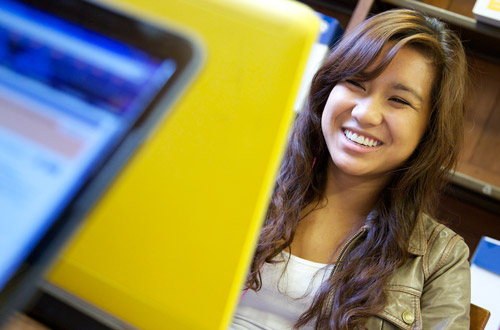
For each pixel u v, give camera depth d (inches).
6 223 13.4
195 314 17.8
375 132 46.4
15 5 15.5
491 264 63.0
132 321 18.7
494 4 64.2
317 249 52.2
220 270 17.4
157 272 18.1
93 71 14.4
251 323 49.1
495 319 62.0
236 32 17.2
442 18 68.2
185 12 17.7
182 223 17.7
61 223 13.1
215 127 17.3
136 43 14.4
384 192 51.3
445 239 51.0
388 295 47.4
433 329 46.4
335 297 46.8
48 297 19.3
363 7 68.6
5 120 14.3
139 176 18.1
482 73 76.5
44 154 13.8
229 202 17.2
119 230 18.3
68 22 14.9
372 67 45.4
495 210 76.1
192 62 14.1
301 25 16.8
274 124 16.9
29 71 14.7
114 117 13.9
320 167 53.2
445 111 47.3
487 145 75.8
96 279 18.8
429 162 49.2
